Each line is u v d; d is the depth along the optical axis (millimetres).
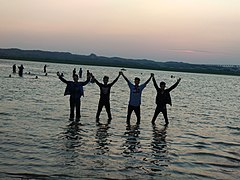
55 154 9328
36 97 25422
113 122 15852
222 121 18812
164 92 16031
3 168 7844
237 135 14367
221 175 8320
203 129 15492
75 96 16031
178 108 24609
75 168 8148
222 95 43312
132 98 15680
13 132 11938
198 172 8484
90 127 14062
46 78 54250
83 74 80938
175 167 8820
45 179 7246
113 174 7875
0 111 16891
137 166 8672
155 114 16125
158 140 12211
